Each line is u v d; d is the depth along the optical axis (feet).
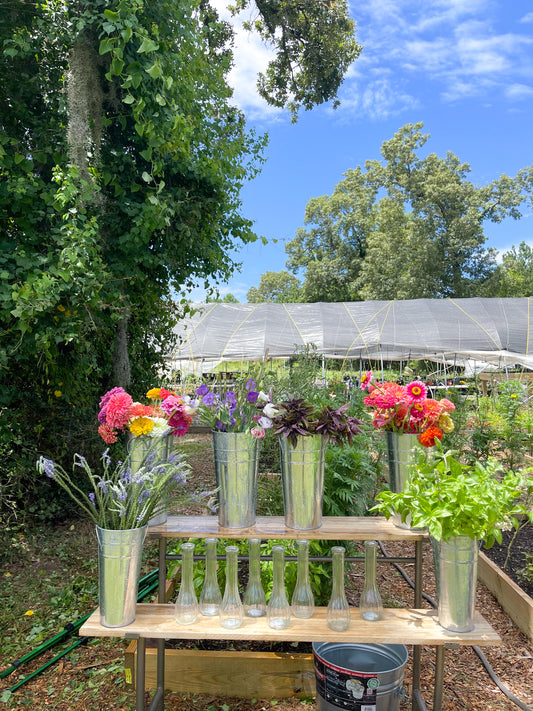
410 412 7.20
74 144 12.80
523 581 10.53
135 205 14.83
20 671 8.31
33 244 13.35
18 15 13.25
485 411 18.10
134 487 6.09
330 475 9.62
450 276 91.40
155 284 19.16
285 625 6.09
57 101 14.10
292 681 7.44
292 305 53.62
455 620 6.01
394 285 90.53
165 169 16.83
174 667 7.56
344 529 6.98
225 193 18.49
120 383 19.11
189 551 6.24
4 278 11.68
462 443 15.69
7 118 13.85
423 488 6.25
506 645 8.90
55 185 13.80
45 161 13.58
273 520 7.47
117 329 18.95
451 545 5.98
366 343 49.03
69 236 12.11
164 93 13.33
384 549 13.65
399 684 6.18
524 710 7.17
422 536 6.75
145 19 13.09
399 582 11.44
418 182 92.43
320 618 6.47
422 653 8.85
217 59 20.70
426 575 11.89
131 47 12.76
